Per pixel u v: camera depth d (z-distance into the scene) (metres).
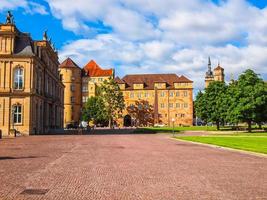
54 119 93.56
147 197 11.45
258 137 52.25
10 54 67.75
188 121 147.12
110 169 17.89
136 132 81.12
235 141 42.47
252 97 72.00
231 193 12.12
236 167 19.06
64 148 32.09
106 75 165.25
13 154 25.73
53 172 16.69
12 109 67.44
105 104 132.88
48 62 86.12
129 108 150.38
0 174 15.97
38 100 73.38
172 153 27.58
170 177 15.50
